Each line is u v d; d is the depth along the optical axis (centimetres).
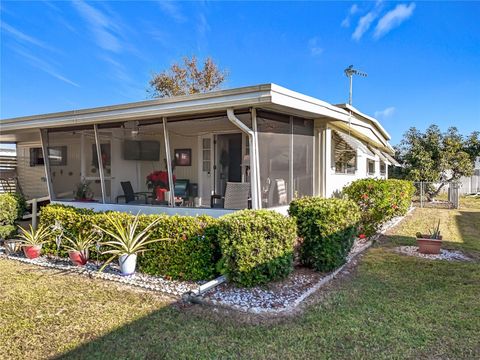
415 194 2242
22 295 560
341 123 1115
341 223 651
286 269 587
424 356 373
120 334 426
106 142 953
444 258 776
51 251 799
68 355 382
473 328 436
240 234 553
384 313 478
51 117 989
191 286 588
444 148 2230
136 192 918
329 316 468
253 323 450
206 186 927
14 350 393
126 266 648
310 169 973
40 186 1445
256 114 730
